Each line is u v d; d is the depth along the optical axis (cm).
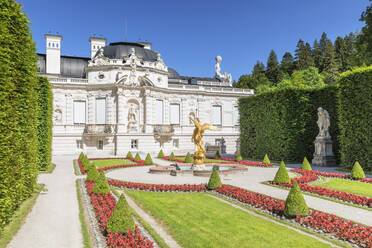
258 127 3494
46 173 2195
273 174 2123
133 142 4538
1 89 883
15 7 1012
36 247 774
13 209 1053
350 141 2395
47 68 4828
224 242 812
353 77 2369
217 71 6500
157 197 1375
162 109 4959
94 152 4441
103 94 4566
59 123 4428
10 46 987
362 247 785
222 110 5453
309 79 6041
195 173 2034
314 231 905
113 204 1121
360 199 1230
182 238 838
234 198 1325
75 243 802
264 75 9131
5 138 900
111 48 4888
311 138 3112
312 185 1662
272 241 823
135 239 773
